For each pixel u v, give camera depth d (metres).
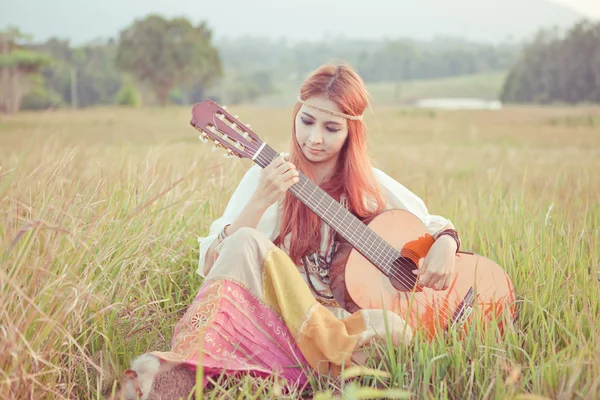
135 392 2.29
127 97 96.00
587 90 92.25
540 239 3.73
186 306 3.38
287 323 2.59
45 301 2.32
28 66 69.31
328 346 2.55
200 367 2.14
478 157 14.00
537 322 2.91
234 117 2.91
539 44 98.81
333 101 2.90
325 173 3.11
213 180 4.47
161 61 93.81
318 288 3.00
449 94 186.50
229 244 2.63
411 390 2.39
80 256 2.53
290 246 2.99
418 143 21.36
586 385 2.25
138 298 3.06
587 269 3.32
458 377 2.43
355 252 2.95
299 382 2.61
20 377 2.14
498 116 43.59
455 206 4.84
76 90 119.75
